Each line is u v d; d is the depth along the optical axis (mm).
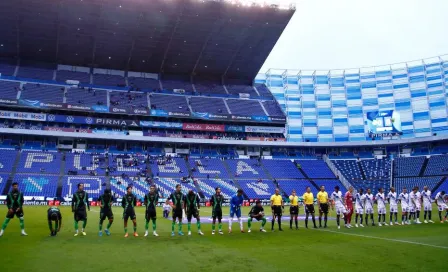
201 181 55500
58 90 59875
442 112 68875
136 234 14508
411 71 72875
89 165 53875
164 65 68000
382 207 19688
